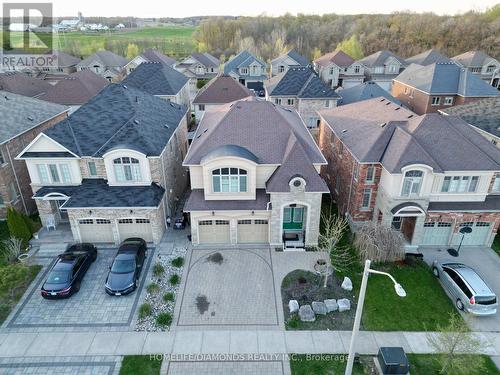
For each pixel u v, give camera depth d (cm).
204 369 1858
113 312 2203
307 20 14762
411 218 2773
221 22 13675
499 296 2350
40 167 2819
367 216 2962
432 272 2569
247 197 2689
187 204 2677
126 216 2722
